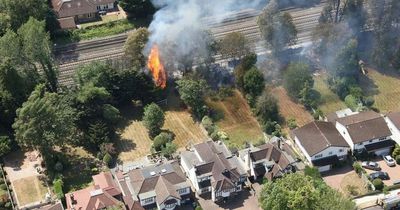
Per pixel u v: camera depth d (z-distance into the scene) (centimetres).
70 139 14388
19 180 13550
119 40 18050
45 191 13275
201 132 15125
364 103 16012
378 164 14112
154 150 14338
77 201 12500
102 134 14388
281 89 16562
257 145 14300
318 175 13350
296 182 11925
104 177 13050
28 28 15000
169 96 16288
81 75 15325
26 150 14412
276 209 11669
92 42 17838
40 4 17275
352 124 14375
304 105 16050
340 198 11944
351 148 14238
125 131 15150
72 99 14612
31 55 15050
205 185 13075
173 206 12725
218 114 15700
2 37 15212
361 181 13650
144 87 15788
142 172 13175
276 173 13275
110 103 15438
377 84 16950
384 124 14462
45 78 15612
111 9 19412
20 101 14538
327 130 14338
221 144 14212
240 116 15675
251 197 13175
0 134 14350
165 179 12950
